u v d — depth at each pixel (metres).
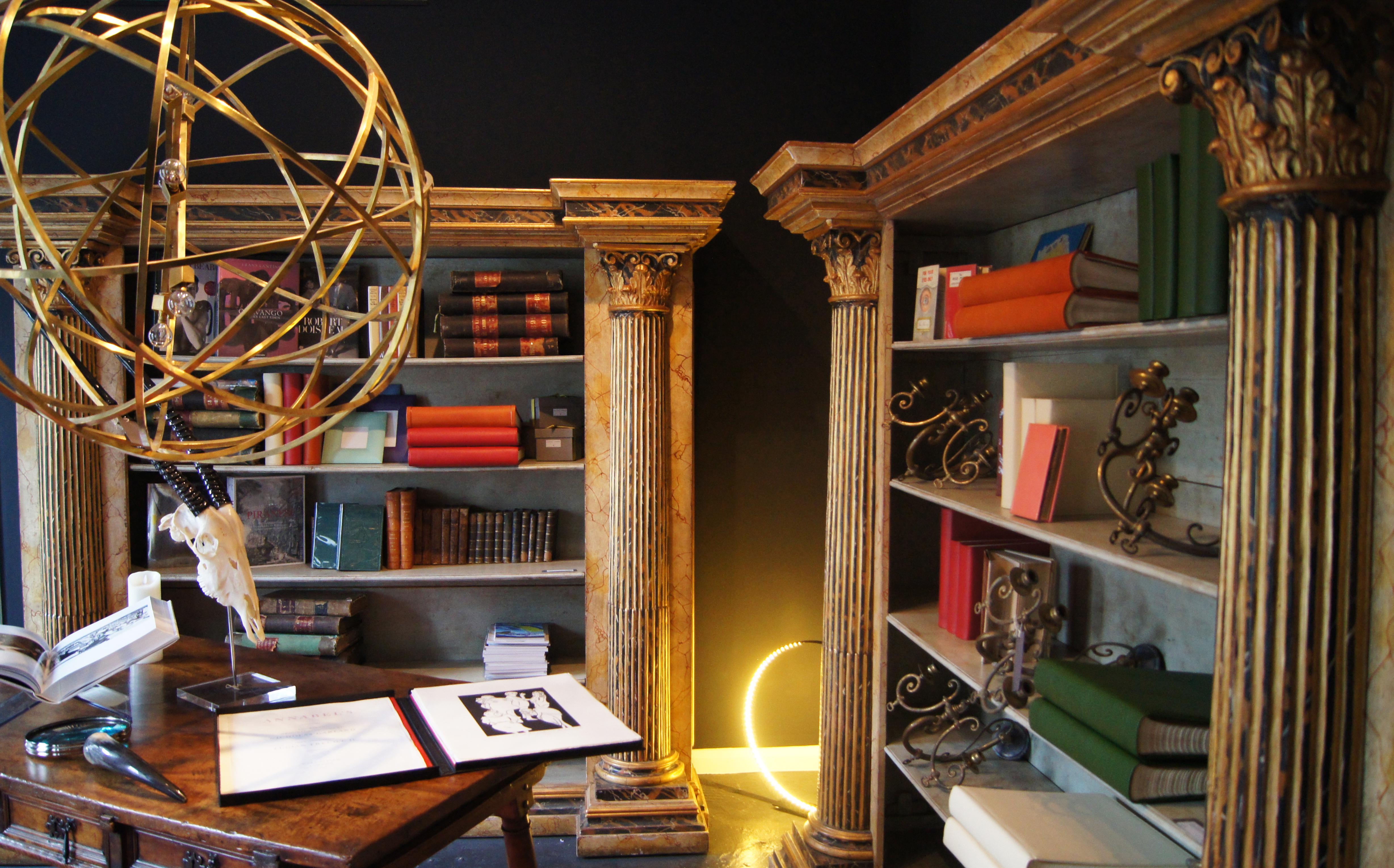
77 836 1.52
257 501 3.42
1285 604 0.99
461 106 3.57
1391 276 0.97
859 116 3.68
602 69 3.60
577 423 3.44
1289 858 1.00
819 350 3.72
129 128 3.43
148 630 1.86
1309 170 0.95
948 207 2.40
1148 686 1.63
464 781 1.53
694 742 3.77
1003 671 2.11
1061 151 1.77
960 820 1.93
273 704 1.82
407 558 3.36
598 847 3.05
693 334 3.59
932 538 2.89
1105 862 1.62
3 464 3.49
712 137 3.64
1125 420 1.97
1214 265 1.32
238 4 1.15
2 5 1.05
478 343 3.25
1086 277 1.71
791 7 3.65
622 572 3.13
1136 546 1.56
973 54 1.72
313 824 1.38
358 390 3.41
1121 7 1.07
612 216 2.94
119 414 1.02
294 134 3.49
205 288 3.19
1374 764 1.00
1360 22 0.92
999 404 2.74
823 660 2.87
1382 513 0.99
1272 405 0.99
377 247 3.16
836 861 2.74
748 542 3.73
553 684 1.94
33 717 1.82
